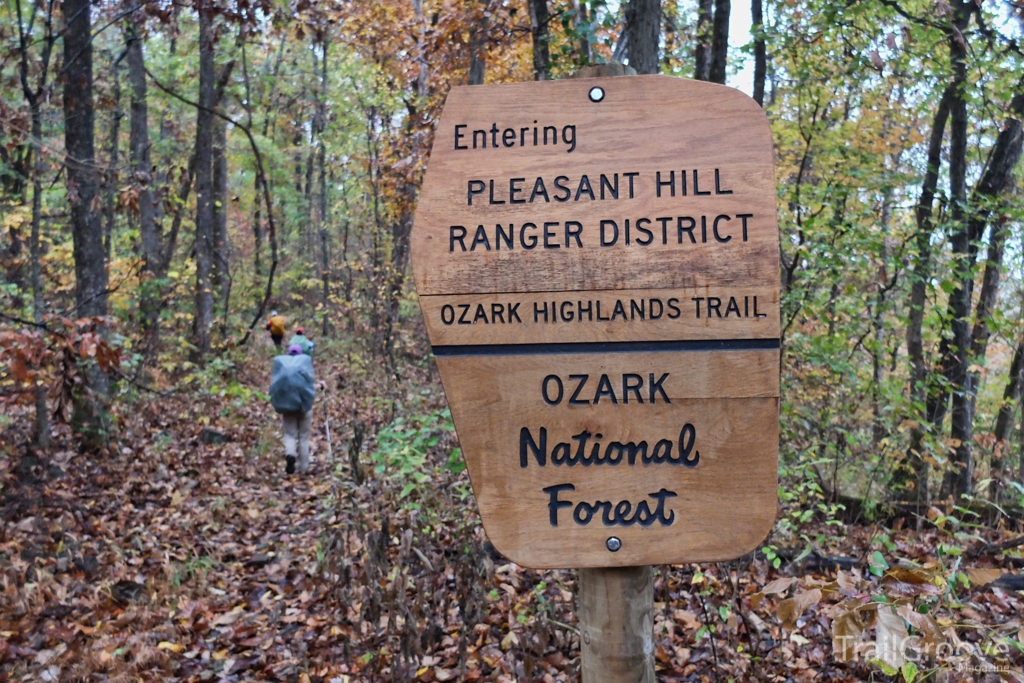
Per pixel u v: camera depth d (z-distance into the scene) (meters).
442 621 4.25
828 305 6.73
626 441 1.81
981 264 6.70
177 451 8.41
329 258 25.17
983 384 8.88
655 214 1.82
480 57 7.30
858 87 8.62
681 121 1.84
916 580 2.36
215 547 5.90
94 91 9.57
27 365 4.99
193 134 18.31
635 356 1.81
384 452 4.95
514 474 1.83
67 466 6.76
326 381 14.25
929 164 7.18
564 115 1.87
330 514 5.85
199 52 14.64
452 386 1.84
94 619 4.56
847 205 7.15
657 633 4.05
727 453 1.79
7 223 7.30
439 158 1.87
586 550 1.81
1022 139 7.57
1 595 4.52
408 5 11.01
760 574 4.60
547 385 1.82
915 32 7.16
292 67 21.88
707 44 8.95
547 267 1.83
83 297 7.86
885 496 6.35
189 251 17.02
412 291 13.82
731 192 1.81
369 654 4.04
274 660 4.20
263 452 9.07
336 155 19.52
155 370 9.88
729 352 1.79
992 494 6.72
